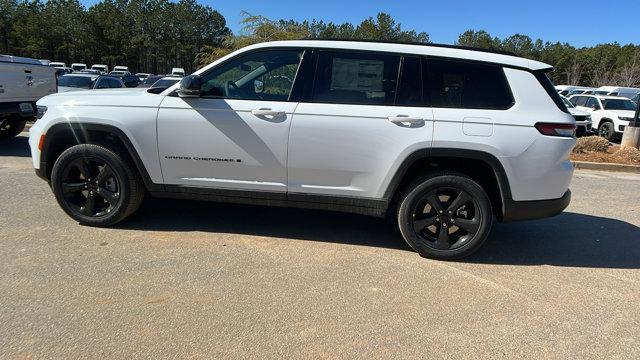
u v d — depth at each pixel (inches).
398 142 165.0
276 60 174.6
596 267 173.9
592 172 404.8
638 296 150.6
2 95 349.4
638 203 280.4
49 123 183.5
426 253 172.4
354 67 169.9
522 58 171.0
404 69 167.9
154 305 130.9
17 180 263.0
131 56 3129.9
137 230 187.9
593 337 125.5
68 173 186.2
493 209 177.6
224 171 178.1
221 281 146.9
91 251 165.2
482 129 162.1
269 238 186.4
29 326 118.3
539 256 182.9
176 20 3206.2
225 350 112.5
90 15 2970.0
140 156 179.2
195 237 183.3
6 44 2960.1
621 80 2054.6
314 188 174.7
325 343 117.0
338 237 191.5
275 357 110.8
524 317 134.2
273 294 140.1
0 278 142.5
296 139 169.5
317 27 2078.0
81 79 655.1
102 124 178.4
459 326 127.7
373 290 145.9
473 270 165.9
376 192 171.2
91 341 113.4
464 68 167.6
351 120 166.4
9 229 183.3
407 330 124.5
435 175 168.4
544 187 166.1
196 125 174.2
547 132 162.4
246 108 171.3
